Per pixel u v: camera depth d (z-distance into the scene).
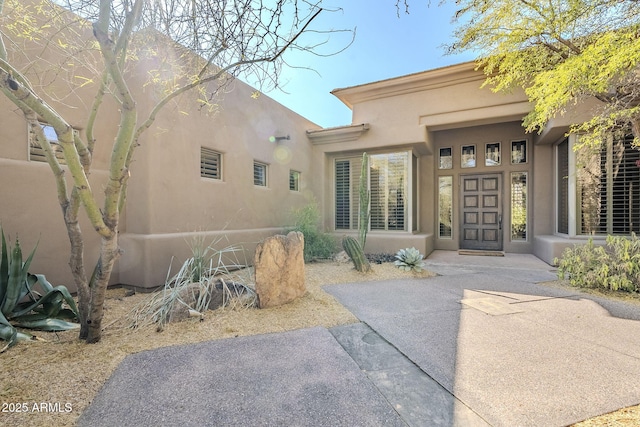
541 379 2.60
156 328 3.75
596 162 7.49
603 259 5.48
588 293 5.27
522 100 7.90
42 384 2.49
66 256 4.89
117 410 2.20
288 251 4.83
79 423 2.06
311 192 10.75
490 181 10.56
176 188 5.97
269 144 8.70
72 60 4.71
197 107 6.38
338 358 3.01
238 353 3.12
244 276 6.13
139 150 5.59
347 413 2.18
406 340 3.44
